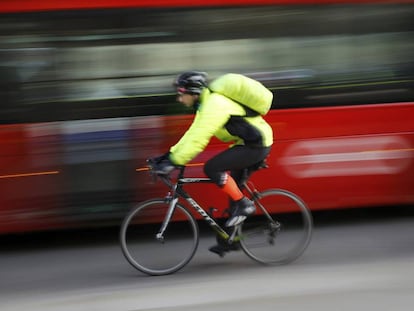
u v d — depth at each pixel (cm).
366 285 777
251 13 977
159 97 963
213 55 973
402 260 882
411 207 1182
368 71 1019
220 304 730
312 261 888
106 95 951
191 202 848
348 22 1006
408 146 1030
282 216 902
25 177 934
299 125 996
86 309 736
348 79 1012
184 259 859
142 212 850
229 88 788
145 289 802
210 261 909
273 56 991
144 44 952
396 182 1035
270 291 768
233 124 798
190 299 753
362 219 1117
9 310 742
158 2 948
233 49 978
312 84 1003
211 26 968
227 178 823
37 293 801
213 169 817
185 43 963
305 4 989
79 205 956
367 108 1012
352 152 1015
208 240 1005
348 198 1025
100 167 957
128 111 957
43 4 919
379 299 727
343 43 1008
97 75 945
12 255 978
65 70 936
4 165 928
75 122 945
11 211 937
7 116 925
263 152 816
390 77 1026
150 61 956
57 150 941
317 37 999
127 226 853
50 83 934
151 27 952
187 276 848
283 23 988
